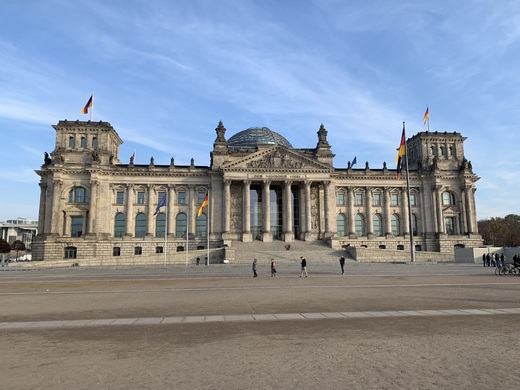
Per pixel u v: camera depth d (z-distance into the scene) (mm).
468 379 13875
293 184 136875
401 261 107750
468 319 24719
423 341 19172
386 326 22766
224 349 17984
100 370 15188
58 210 125188
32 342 19781
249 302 32594
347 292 38969
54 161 128125
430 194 143375
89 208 126938
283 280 54062
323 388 13133
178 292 40344
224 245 121562
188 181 135250
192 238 131750
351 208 140500
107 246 127562
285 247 118688
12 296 38250
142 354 17328
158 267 94500
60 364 16016
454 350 17531
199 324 23812
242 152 139875
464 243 139375
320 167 132625
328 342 19094
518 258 62250
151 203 132750
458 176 144000
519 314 26312
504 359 16172
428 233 141250
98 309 29812
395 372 14648
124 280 56312
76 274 72312
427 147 146875
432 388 13062
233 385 13445
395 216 143625
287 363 15797
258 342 19203
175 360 16359
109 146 135750
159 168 134375
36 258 121250
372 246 138250
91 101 127000
